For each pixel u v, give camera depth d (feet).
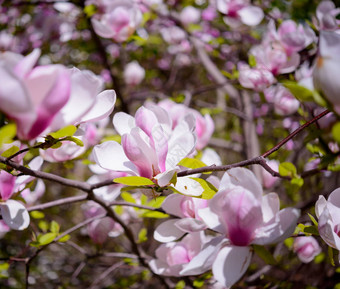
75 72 2.48
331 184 4.78
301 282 4.34
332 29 3.67
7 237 7.93
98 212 4.40
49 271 8.27
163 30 8.74
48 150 3.30
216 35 8.22
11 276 7.46
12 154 2.69
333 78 2.26
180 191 2.71
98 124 4.91
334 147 3.11
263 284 4.61
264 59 4.01
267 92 4.34
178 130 2.88
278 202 2.60
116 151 2.78
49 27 7.27
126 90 9.29
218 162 3.22
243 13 4.92
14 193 3.04
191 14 7.07
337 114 2.33
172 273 3.22
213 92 10.88
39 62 8.82
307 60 4.15
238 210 2.59
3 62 2.25
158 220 6.82
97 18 5.66
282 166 2.76
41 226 4.46
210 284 3.93
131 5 4.54
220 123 9.49
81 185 3.04
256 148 6.29
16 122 2.32
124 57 8.96
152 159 2.70
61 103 2.33
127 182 2.64
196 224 2.82
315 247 4.00
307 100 2.37
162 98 7.06
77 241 8.29
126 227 3.75
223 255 2.61
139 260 4.25
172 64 10.67
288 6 6.49
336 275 4.47
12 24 8.32
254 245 2.62
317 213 2.74
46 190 9.80
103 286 6.81
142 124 2.72
